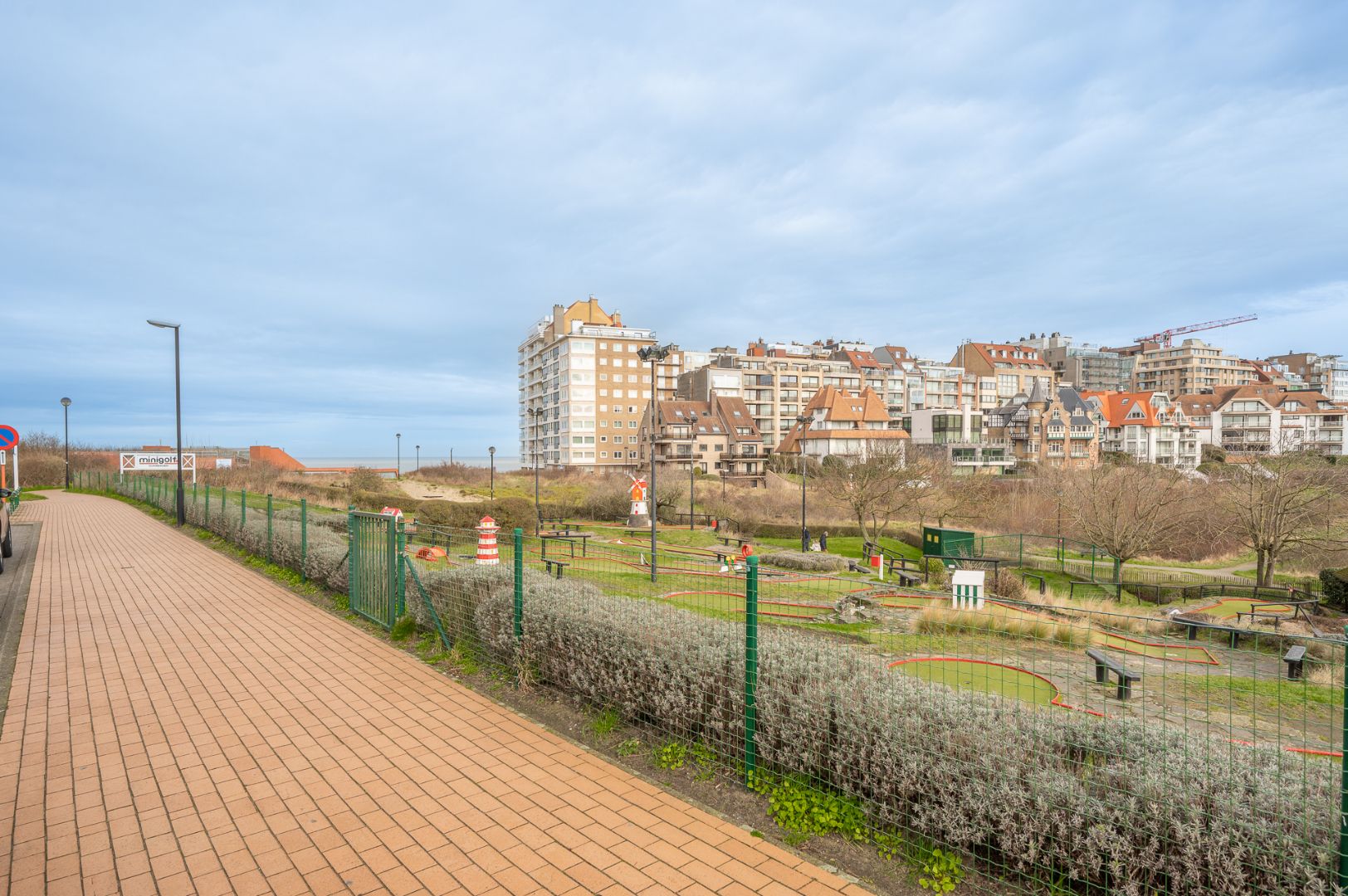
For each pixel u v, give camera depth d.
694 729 5.24
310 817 4.46
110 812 4.53
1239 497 27.30
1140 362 148.88
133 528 22.09
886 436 84.25
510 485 54.50
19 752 5.45
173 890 3.71
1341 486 25.91
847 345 124.88
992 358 126.94
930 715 4.12
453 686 7.04
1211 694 7.70
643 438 90.31
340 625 9.65
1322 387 152.12
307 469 72.44
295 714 6.26
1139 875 3.39
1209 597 22.44
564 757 5.35
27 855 4.04
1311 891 2.94
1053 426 96.19
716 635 5.54
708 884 3.71
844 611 12.25
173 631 9.28
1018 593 18.02
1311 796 3.21
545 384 113.38
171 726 6.00
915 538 35.78
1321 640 3.09
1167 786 3.40
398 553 9.15
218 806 4.61
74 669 7.64
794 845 4.08
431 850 4.07
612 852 4.03
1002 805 3.66
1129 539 25.95
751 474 85.94
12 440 16.34
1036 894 3.55
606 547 21.12
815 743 4.43
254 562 15.01
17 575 13.75
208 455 70.31
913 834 4.00
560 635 6.40
